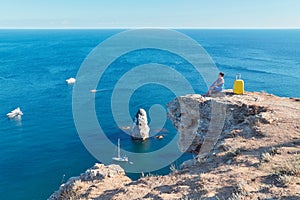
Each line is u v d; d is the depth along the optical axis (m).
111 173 11.80
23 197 32.72
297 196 6.61
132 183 10.54
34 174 37.50
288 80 91.62
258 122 13.23
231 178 8.47
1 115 61.22
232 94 18.56
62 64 129.25
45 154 43.16
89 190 10.42
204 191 7.98
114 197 9.14
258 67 117.81
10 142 47.97
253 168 9.01
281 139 11.23
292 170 8.05
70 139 48.03
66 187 11.82
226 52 173.88
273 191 7.09
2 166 39.69
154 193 8.77
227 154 10.82
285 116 13.66
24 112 62.94
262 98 17.22
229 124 15.19
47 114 61.38
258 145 11.05
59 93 78.56
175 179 9.74
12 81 95.25
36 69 117.81
